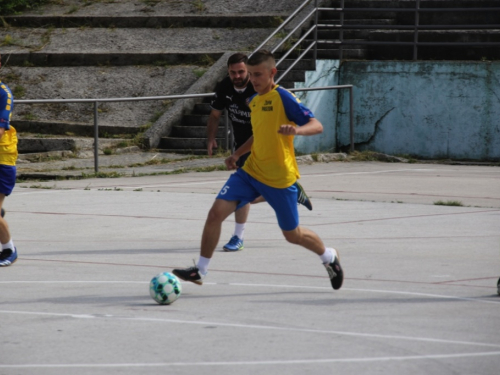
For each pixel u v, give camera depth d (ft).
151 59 167.32
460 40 162.91
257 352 38.06
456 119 152.87
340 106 161.58
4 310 46.52
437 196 97.35
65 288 52.54
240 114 69.92
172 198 96.02
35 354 37.93
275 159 49.73
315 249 50.24
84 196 98.22
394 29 169.68
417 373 34.96
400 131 157.07
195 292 51.13
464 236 71.46
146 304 47.98
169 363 36.45
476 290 51.06
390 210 86.69
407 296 49.44
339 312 45.57
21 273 57.47
